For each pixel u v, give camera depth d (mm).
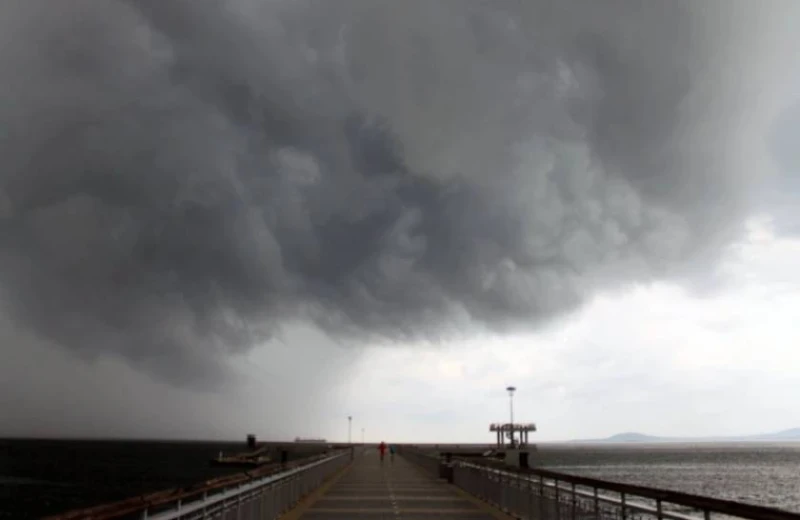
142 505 7941
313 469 27422
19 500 71688
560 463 182125
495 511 19594
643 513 9836
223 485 11508
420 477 36688
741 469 156250
